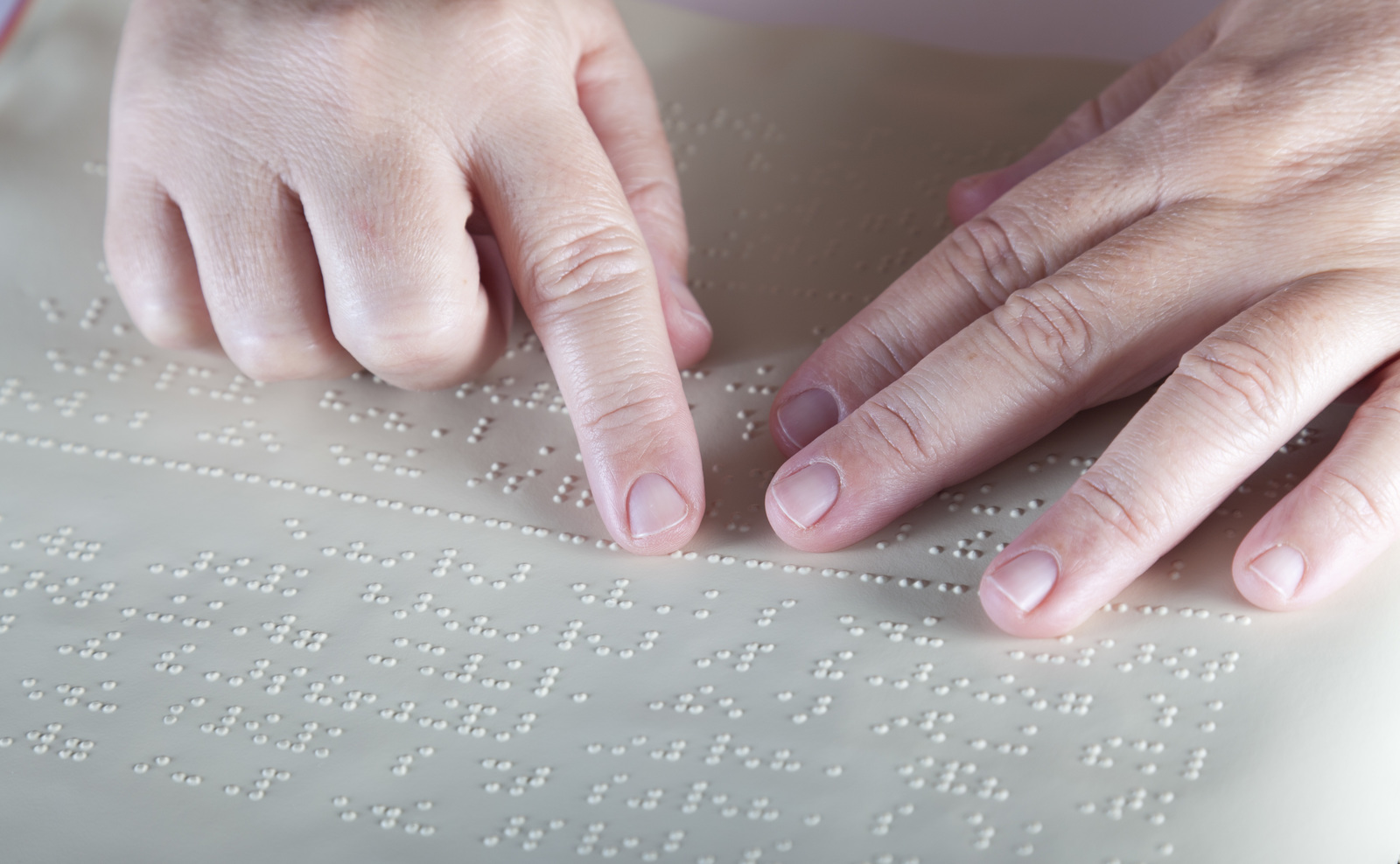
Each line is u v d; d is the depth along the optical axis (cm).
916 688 44
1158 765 43
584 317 47
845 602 46
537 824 43
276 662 45
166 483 48
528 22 48
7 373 50
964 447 46
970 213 52
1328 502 44
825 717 44
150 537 47
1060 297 46
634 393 46
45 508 47
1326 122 48
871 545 46
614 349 46
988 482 47
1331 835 42
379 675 45
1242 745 43
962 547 46
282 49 48
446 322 47
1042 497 47
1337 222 47
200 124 48
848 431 46
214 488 48
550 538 47
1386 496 44
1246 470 45
